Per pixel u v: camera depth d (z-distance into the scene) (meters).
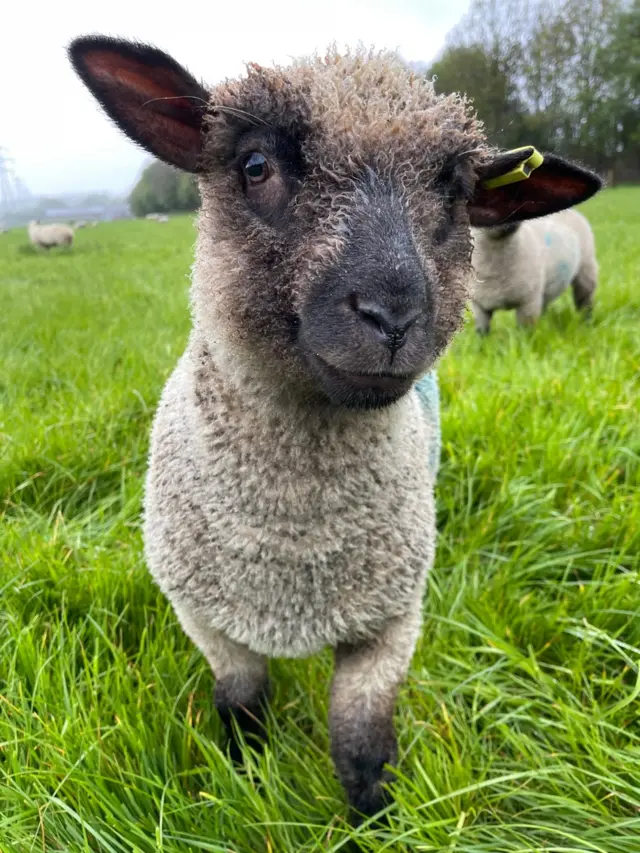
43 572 0.59
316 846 0.41
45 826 0.40
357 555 0.42
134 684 0.51
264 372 0.40
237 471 0.41
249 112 0.38
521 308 1.31
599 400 0.85
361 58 0.42
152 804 0.43
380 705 0.44
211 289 0.41
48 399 0.97
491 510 0.68
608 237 2.91
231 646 0.47
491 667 0.52
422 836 0.41
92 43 0.41
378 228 0.35
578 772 0.45
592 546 0.65
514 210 0.51
